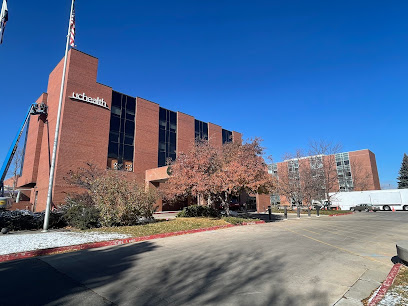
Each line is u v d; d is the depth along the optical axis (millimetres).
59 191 24469
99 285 5098
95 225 13969
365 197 46750
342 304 4285
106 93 30266
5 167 25125
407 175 69562
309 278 5609
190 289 4887
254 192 19891
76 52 28062
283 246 9242
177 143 37812
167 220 18188
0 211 14562
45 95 31016
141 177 32250
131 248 8914
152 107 35469
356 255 8023
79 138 26828
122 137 31453
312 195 36688
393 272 5793
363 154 61250
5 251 7812
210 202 21844
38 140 30000
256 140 23688
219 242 10062
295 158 38875
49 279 5496
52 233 11664
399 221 21203
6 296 4531
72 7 15773
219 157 20391
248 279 5492
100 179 15117
